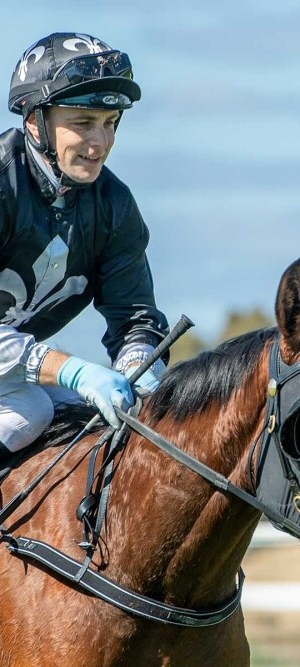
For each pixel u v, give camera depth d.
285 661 12.21
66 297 7.07
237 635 6.16
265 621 13.34
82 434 6.38
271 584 12.27
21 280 6.80
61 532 6.10
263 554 15.48
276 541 11.76
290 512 5.37
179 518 5.83
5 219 6.54
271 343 5.69
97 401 6.19
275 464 5.42
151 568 5.87
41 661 5.89
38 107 6.52
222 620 5.95
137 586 5.89
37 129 6.57
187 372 5.98
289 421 5.34
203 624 5.86
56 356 6.45
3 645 6.05
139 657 5.85
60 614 5.90
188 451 5.86
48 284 6.89
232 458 5.73
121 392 6.20
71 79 6.40
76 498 6.16
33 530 6.19
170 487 5.86
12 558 6.15
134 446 6.08
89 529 6.02
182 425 5.93
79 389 6.30
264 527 12.11
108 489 6.10
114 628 5.84
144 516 5.91
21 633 5.98
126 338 7.19
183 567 5.85
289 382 5.40
